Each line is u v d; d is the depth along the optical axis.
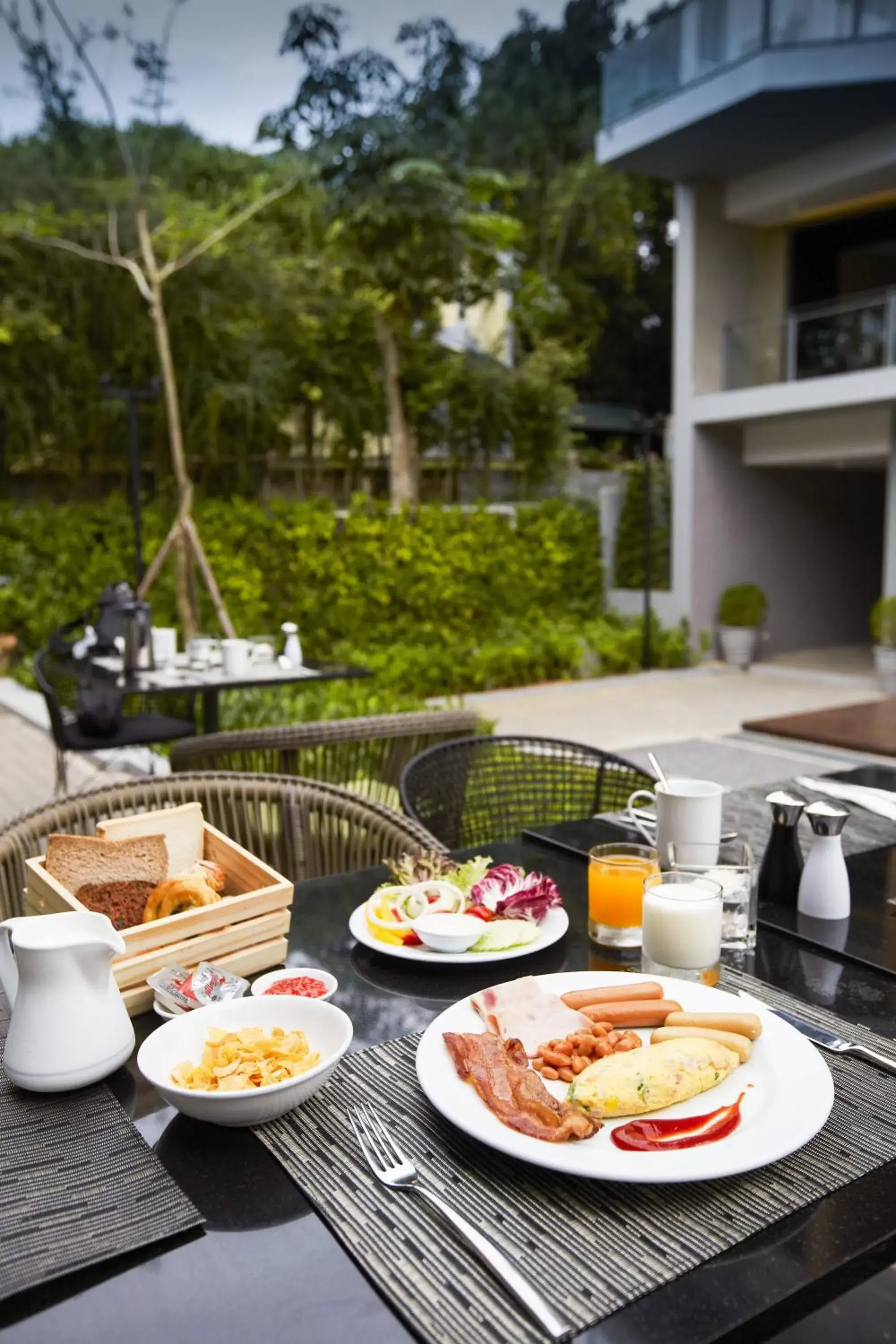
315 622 9.70
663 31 9.45
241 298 10.09
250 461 10.86
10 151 9.81
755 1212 0.79
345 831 1.99
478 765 2.38
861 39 8.24
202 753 2.91
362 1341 0.68
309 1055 0.97
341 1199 0.82
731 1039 0.97
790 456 10.47
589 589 11.38
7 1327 0.70
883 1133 0.89
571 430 17.19
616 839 1.77
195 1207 0.82
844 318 9.42
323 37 10.45
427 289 10.91
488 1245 0.75
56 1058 0.97
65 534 9.11
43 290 9.35
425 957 1.25
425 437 11.88
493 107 17.73
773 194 10.34
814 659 11.04
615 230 17.31
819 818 1.39
